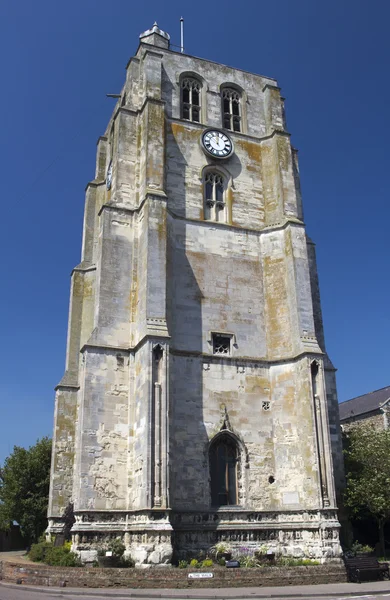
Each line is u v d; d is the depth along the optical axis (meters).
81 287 44.31
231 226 38.94
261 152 42.59
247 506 32.62
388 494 35.22
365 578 27.27
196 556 30.06
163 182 37.19
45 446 49.84
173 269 36.28
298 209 42.66
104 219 36.19
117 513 30.17
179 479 31.67
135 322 34.47
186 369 34.12
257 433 34.47
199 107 43.00
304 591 23.36
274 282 38.25
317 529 30.80
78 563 28.27
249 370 35.62
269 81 46.03
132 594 22.58
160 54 41.34
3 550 63.34
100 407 32.03
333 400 39.19
